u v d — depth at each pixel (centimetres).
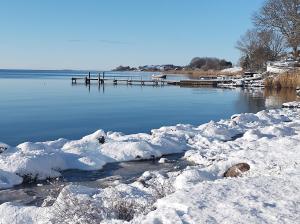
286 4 5947
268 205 643
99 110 3409
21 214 811
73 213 711
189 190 728
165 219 591
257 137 1727
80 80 9225
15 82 8369
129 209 749
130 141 1612
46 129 2414
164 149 1574
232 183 772
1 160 1239
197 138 1781
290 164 1018
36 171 1223
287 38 6188
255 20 6300
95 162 1384
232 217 594
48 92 5497
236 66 13250
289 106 3600
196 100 4419
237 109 3594
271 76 6700
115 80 7638
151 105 3869
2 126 2506
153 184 972
